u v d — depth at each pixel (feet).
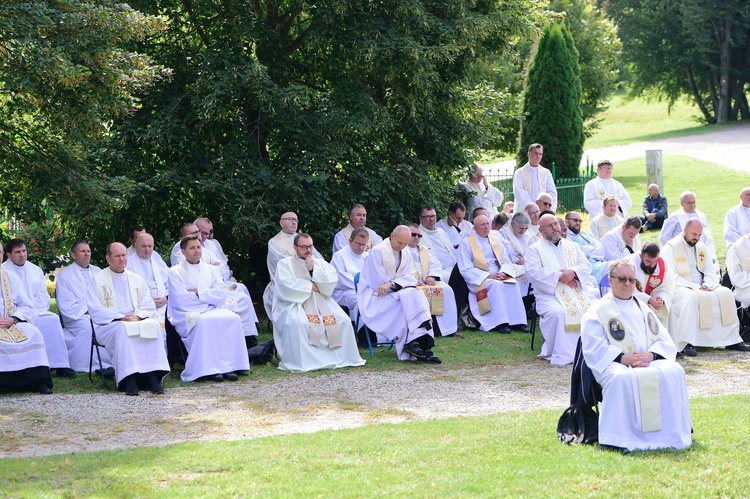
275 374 34.24
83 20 32.27
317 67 49.49
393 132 50.44
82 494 18.84
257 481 19.67
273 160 47.50
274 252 40.73
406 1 44.47
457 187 52.31
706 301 37.45
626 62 179.52
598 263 40.34
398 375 33.65
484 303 42.24
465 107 53.11
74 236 46.83
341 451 22.07
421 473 20.22
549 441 22.89
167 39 48.01
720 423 24.29
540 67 90.33
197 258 35.35
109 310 32.99
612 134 170.81
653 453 21.83
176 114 45.03
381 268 37.22
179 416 27.32
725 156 113.50
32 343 31.24
